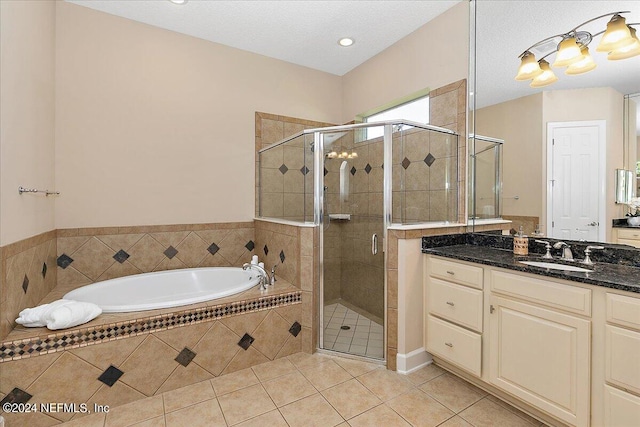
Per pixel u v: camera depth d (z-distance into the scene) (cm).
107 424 161
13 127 167
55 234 236
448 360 199
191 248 293
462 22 234
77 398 166
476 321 182
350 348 240
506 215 214
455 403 178
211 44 299
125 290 250
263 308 226
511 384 165
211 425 161
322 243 250
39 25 205
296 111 349
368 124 235
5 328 155
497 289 170
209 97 299
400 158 227
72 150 243
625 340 123
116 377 176
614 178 166
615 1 165
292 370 215
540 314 151
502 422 162
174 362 193
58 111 237
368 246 246
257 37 291
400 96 291
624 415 124
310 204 254
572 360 139
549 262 173
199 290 281
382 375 208
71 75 242
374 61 325
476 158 232
